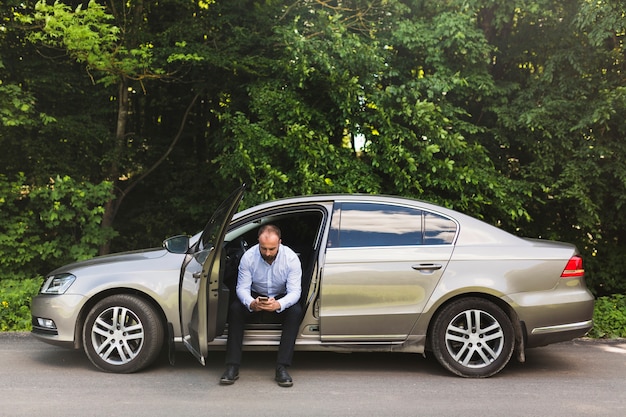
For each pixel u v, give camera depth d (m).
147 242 10.48
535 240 5.23
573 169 8.27
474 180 7.95
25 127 8.73
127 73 8.56
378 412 4.08
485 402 4.32
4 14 8.53
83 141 9.56
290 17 9.35
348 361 5.48
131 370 4.91
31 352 5.66
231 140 8.55
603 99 8.17
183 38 9.12
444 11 8.74
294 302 4.69
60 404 4.16
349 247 4.90
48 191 8.79
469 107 9.23
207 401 4.27
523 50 9.21
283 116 8.23
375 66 8.34
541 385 4.78
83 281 4.97
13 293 7.20
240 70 9.16
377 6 8.93
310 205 5.06
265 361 5.43
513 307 4.84
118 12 9.27
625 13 7.71
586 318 4.92
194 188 10.53
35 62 9.21
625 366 5.43
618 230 9.53
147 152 10.42
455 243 4.96
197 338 4.15
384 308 4.83
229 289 5.07
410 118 8.25
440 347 4.90
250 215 5.02
